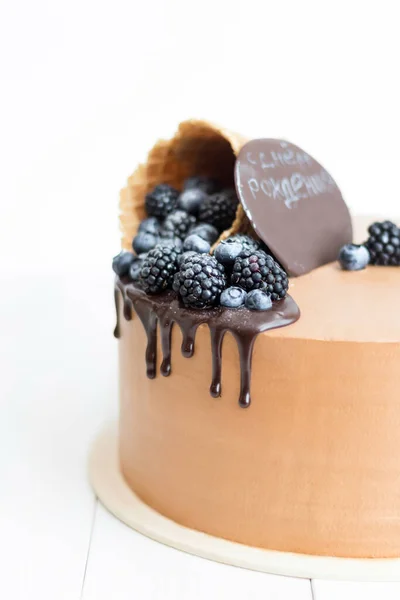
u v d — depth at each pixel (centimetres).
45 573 63
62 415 80
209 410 64
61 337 94
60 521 67
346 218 76
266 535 64
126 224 75
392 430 62
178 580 63
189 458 65
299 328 62
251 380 62
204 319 62
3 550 65
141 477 69
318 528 64
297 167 74
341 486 63
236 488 64
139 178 75
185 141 74
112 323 97
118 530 67
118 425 78
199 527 66
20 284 107
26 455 74
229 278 65
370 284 69
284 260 69
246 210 68
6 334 94
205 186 76
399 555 64
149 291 66
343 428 62
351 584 62
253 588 62
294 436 62
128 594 62
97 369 87
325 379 61
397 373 61
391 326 62
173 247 66
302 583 63
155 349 65
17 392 83
